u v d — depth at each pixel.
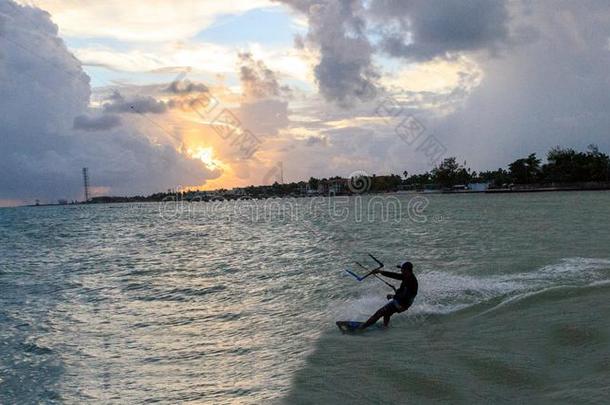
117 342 10.26
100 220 88.38
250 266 21.11
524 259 18.89
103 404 7.12
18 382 8.12
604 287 12.67
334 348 9.10
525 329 9.48
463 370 7.59
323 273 18.31
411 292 10.85
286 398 6.84
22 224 78.69
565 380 6.90
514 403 6.31
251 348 9.40
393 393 6.87
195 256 26.14
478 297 12.65
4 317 12.80
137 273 20.31
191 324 11.51
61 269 22.75
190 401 7.02
